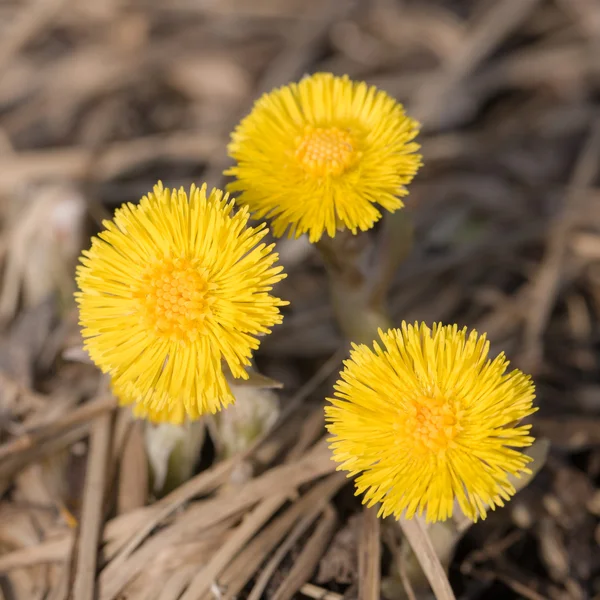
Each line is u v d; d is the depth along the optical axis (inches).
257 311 12.5
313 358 15.6
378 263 14.0
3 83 19.0
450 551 13.1
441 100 18.3
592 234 16.4
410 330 12.6
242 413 13.5
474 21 19.9
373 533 13.4
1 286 15.8
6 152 17.2
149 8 20.3
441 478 12.3
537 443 12.9
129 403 13.6
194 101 19.4
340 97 13.4
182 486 13.7
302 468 13.6
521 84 18.9
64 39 20.2
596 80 18.8
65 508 13.8
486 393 12.4
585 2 19.7
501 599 13.9
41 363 14.9
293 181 13.1
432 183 17.1
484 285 16.2
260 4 20.5
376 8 20.3
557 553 14.0
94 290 12.7
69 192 15.5
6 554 13.6
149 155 17.6
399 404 12.5
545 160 17.7
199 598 13.1
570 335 15.8
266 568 13.3
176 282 12.6
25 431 14.2
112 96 19.2
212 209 12.6
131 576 13.3
